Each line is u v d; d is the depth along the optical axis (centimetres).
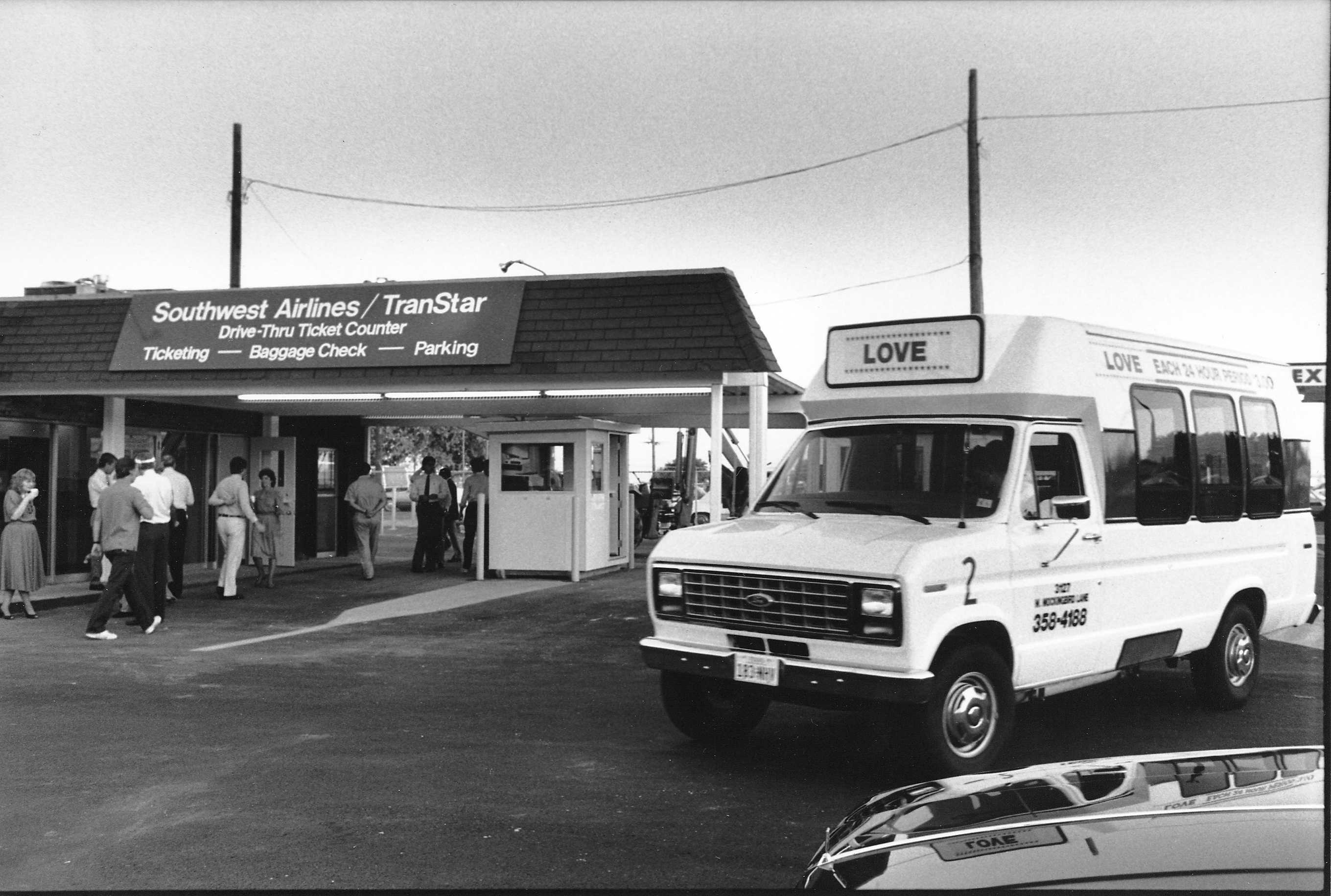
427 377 1372
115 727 752
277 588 1627
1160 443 771
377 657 1043
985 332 675
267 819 549
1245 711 834
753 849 506
